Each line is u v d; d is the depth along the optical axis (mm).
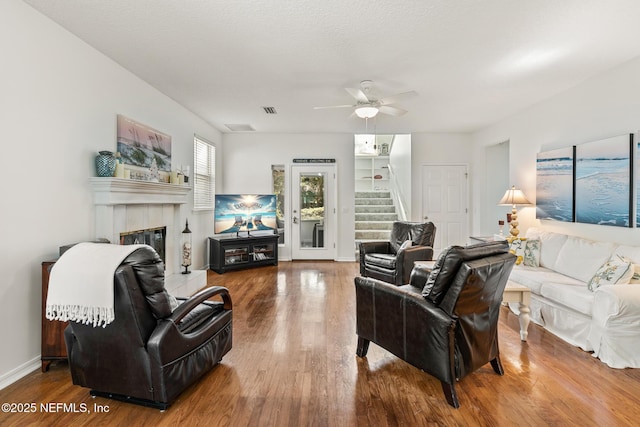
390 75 3576
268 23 2543
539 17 2457
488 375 2342
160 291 1922
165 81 3764
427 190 6695
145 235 3775
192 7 2334
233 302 3973
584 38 2768
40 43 2396
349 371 2396
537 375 2334
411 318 2162
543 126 4488
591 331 2635
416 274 2658
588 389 2156
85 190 2846
